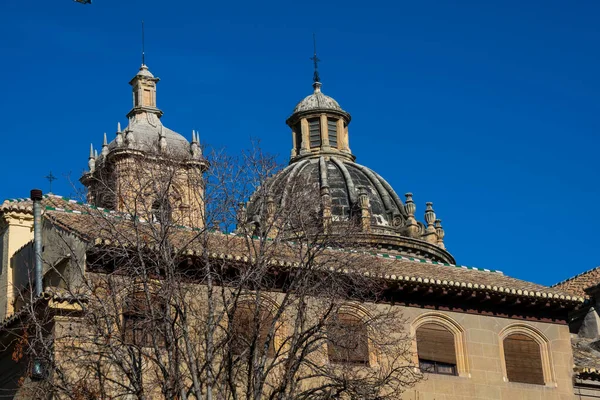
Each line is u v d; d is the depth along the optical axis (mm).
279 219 39062
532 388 43562
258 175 36094
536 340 44500
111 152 58375
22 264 42094
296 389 36469
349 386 34844
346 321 39812
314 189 38625
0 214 43969
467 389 42375
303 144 69875
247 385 33312
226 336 34219
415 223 61938
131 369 32656
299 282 35406
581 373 44531
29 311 35250
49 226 40312
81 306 33906
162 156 39469
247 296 36688
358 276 37188
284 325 38219
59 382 33656
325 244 36219
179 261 36188
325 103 70938
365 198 61469
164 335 32969
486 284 43750
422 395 41562
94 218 36500
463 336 43125
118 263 36000
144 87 66125
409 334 42031
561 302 44719
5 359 37719
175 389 32219
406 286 42062
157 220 37750
